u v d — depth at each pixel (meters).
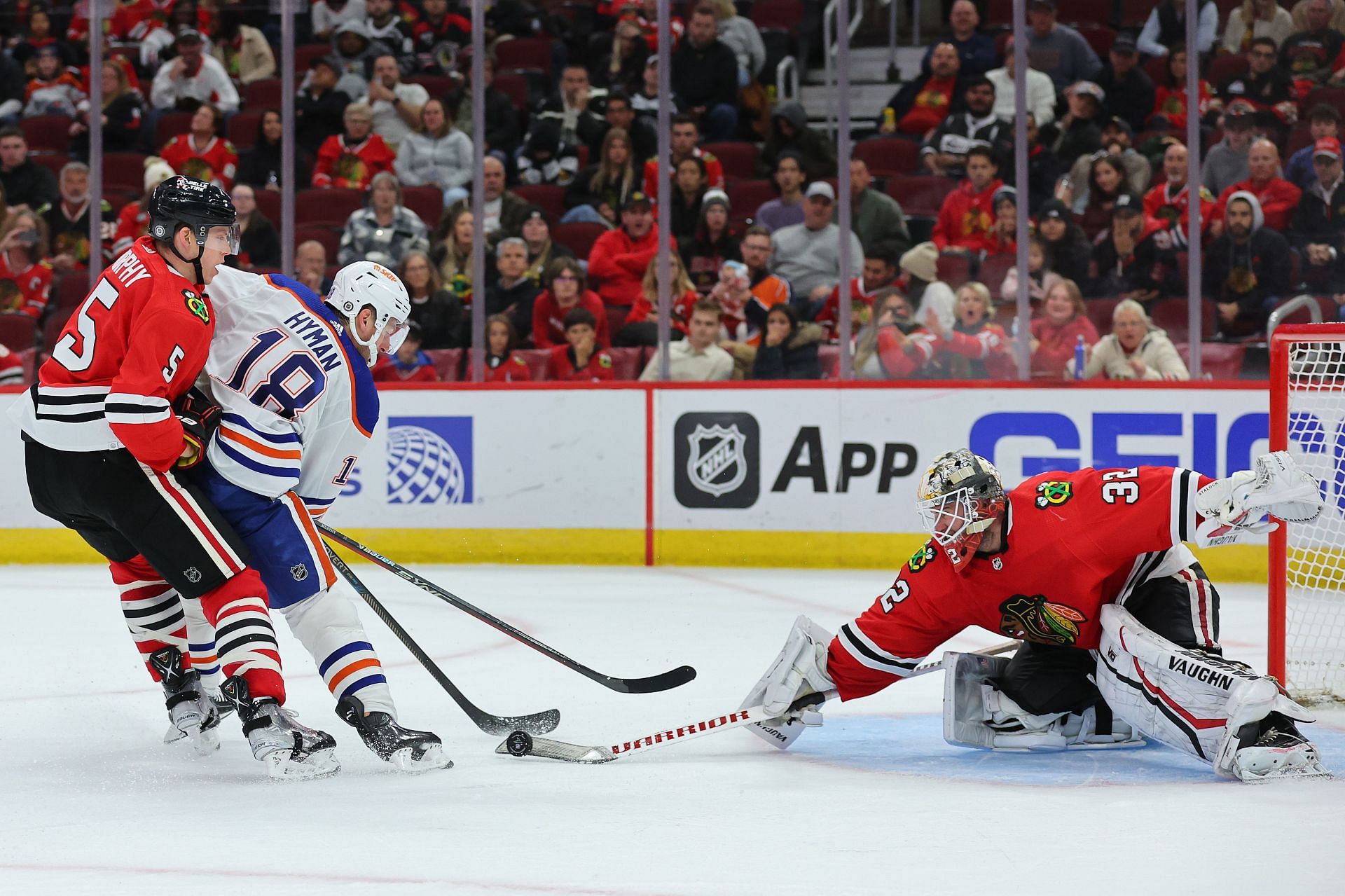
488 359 23.30
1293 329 11.94
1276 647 11.84
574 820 8.20
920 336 22.36
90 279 25.12
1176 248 22.33
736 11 27.73
